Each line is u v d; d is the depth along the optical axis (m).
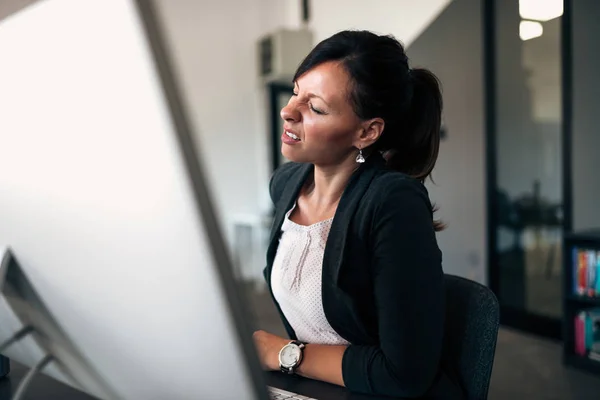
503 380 3.07
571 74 3.71
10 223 0.49
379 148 1.01
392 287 0.84
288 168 1.18
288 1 6.28
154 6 0.36
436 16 4.53
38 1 0.40
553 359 3.42
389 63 0.89
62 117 0.42
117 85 0.38
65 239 0.45
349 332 0.93
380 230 0.86
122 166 0.39
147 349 0.44
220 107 6.03
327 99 0.89
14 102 0.45
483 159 4.33
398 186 0.88
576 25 3.66
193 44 5.85
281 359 0.96
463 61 4.39
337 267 0.90
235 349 0.38
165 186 0.38
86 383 0.50
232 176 6.12
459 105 4.46
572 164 3.75
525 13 4.00
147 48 0.36
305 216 1.03
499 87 4.21
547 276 3.95
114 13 0.36
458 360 0.96
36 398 0.54
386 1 4.95
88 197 0.42
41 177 0.45
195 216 0.37
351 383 0.88
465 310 0.97
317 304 0.95
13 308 0.52
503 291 4.27
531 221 4.06
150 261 0.40
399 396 0.85
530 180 4.05
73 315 0.48
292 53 5.74
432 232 0.88
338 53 0.89
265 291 5.47
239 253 6.04
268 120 6.21
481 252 4.39
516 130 4.13
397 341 0.84
